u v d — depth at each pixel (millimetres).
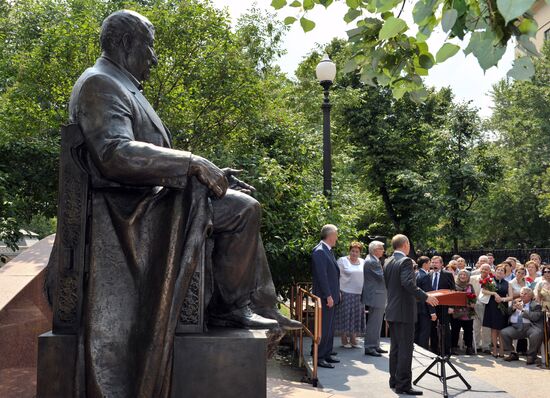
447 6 2664
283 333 3066
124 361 2570
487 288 11828
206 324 3025
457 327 12281
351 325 9961
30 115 9453
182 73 9773
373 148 29891
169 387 2609
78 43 9211
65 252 2738
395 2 2670
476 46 2469
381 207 32000
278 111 11867
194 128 10148
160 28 9461
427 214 27094
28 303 4043
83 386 2590
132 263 2658
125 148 2629
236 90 10031
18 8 12641
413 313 7047
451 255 24312
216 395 2656
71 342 2650
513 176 35188
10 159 9336
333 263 8297
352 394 6828
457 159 25797
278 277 10227
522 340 12109
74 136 2764
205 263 2996
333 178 15031
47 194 9625
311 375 7465
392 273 7148
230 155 9484
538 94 32406
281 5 3654
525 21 2406
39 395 2631
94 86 2770
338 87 30047
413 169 29938
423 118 31219
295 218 9875
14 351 3861
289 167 10406
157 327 2559
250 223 3023
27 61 9422
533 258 14133
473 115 25641
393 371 7188
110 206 2721
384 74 3697
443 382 7219
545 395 8406
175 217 2660
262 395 2688
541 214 33156
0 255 9164
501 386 9016
